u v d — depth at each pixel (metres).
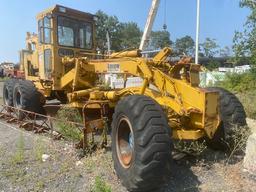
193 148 6.04
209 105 5.46
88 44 10.58
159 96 6.03
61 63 9.88
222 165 5.94
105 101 7.30
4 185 5.67
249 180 5.45
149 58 6.46
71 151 6.94
